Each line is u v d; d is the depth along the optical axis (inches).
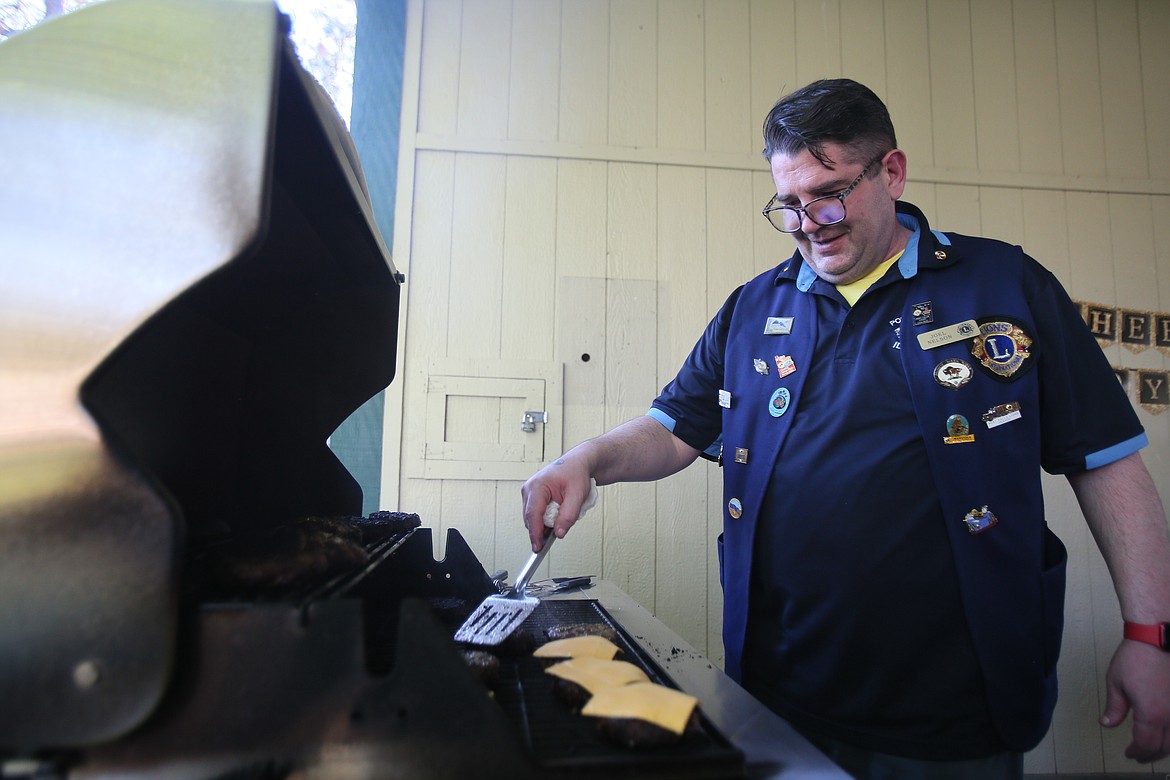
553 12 79.1
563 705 25.8
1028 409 36.5
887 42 82.7
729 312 50.3
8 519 18.2
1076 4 85.0
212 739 19.0
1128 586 34.9
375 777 19.4
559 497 40.8
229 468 37.1
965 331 38.1
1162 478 80.2
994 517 35.8
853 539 37.8
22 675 17.9
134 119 20.6
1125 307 82.1
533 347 75.6
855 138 38.0
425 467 72.9
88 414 18.5
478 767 19.5
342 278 41.6
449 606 39.1
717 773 21.1
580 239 77.3
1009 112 83.2
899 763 35.7
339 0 76.5
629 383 76.4
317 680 19.6
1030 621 35.6
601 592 51.2
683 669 32.9
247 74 21.0
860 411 39.2
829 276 41.7
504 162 77.0
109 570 18.1
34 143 20.3
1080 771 75.5
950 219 81.3
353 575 27.0
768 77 81.1
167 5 21.8
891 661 36.5
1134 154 84.3
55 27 21.8
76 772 18.5
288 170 29.5
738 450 44.3
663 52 80.2
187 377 32.0
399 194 74.9
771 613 41.3
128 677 18.0
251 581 22.5
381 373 43.4
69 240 19.6
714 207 79.2
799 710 38.8
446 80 76.9
